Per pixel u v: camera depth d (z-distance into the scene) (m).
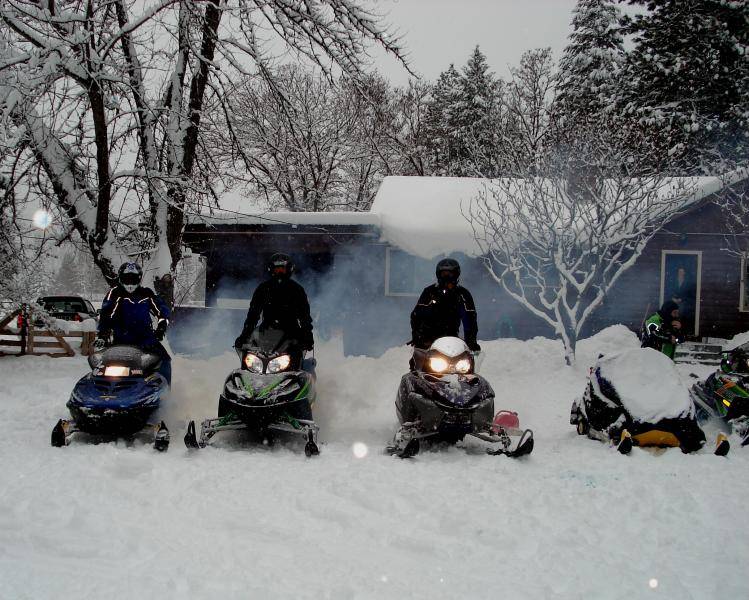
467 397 7.05
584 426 8.30
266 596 3.50
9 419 8.67
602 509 5.22
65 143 13.82
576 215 15.80
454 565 4.04
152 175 13.52
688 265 18.33
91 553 4.06
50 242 14.77
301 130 16.72
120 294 8.00
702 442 7.26
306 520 4.77
